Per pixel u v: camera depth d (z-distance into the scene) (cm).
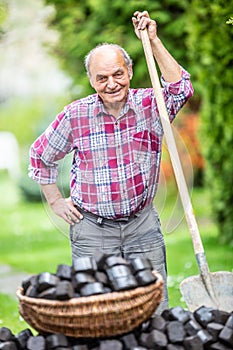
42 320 388
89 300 379
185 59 1127
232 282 461
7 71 2586
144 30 479
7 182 2638
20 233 1407
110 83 458
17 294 403
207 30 905
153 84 471
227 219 1030
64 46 1180
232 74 905
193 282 461
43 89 2731
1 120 2869
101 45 471
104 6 1111
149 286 391
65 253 1130
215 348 393
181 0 1048
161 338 394
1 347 398
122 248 484
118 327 387
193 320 409
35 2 1390
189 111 1504
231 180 1001
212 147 1013
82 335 388
